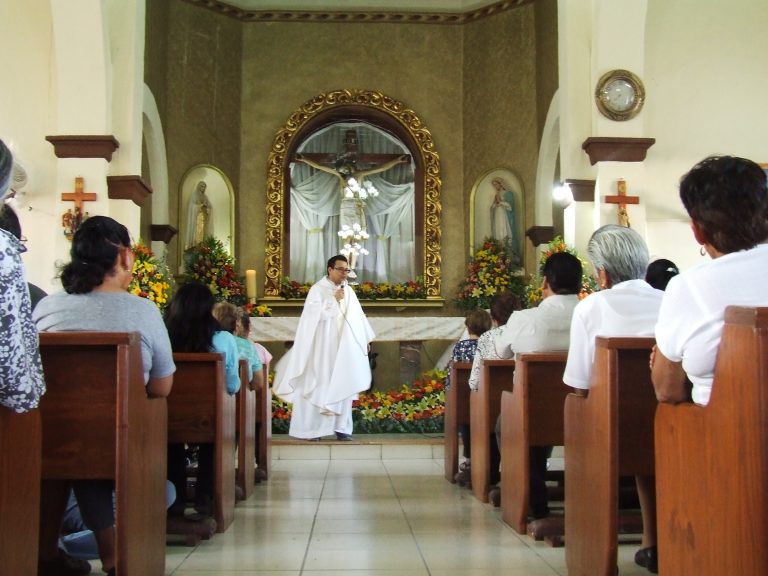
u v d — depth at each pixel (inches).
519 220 475.8
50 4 337.4
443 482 262.2
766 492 83.3
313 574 149.5
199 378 181.6
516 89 475.5
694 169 101.9
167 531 177.9
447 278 493.4
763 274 96.0
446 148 500.1
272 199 490.3
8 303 90.0
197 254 455.2
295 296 481.4
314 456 322.7
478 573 150.0
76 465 122.7
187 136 463.5
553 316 184.5
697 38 347.9
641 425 137.4
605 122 324.8
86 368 123.0
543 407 179.2
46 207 328.5
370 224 501.7
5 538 99.1
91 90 320.8
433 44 504.1
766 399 83.5
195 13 471.2
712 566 95.1
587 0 342.0
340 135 509.4
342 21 503.2
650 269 181.9
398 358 475.2
